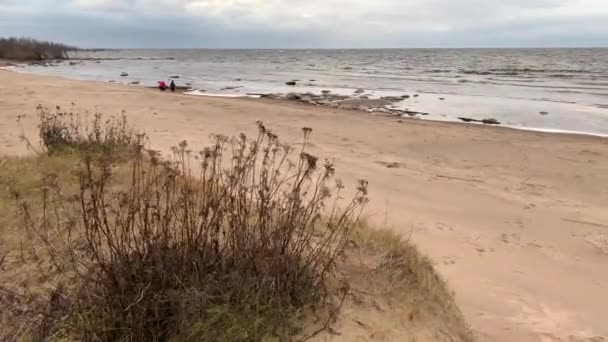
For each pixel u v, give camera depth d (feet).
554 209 22.26
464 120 51.85
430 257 15.66
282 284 8.34
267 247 8.71
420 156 32.45
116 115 42.37
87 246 9.01
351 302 8.98
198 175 18.63
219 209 9.46
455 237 18.15
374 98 74.02
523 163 31.01
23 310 7.79
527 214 21.45
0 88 60.44
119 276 7.57
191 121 41.88
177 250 8.32
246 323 7.49
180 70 171.94
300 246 9.57
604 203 23.45
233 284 7.93
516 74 136.15
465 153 33.55
